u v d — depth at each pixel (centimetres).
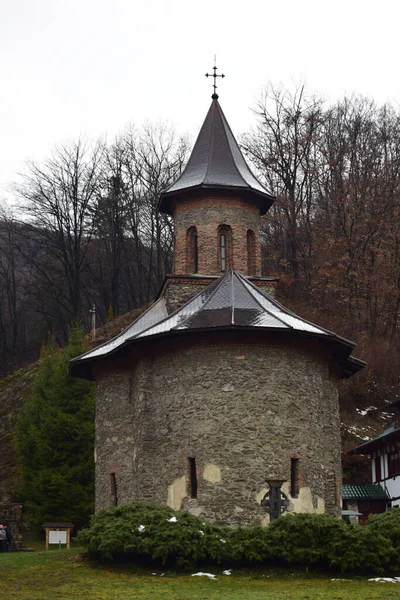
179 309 2736
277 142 6072
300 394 2509
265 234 6272
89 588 1742
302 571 1905
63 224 6375
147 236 6750
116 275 6475
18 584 1802
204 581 1819
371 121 6344
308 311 5459
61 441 3747
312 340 2578
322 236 5822
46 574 1909
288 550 1922
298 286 5841
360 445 4212
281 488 2395
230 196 3097
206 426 2425
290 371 2505
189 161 3244
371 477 4209
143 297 6794
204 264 3041
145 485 2494
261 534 1959
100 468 2811
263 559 1923
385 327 5497
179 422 2478
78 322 5078
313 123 6128
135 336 2550
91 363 2909
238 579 1842
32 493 3731
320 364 2638
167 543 1923
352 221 5784
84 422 3788
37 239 6525
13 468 4338
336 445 2761
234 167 3166
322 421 2591
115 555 1969
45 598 1638
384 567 1897
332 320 5403
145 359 2598
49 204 6353
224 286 2731
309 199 6153
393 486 3759
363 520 3644
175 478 2447
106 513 2100
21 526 3412
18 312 7238
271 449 2409
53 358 4272
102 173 6556
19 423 4178
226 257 3072
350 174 6084
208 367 2472
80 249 6556
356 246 5750
